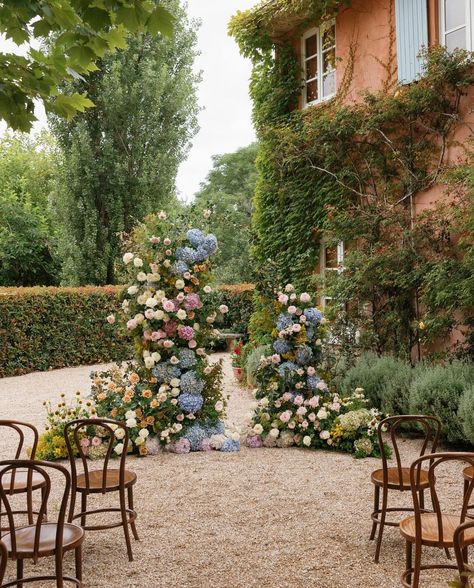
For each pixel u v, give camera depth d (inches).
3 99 148.2
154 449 271.1
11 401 411.8
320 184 414.6
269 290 308.2
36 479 183.8
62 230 765.9
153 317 277.6
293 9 409.4
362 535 177.2
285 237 437.1
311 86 445.1
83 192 748.0
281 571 154.0
